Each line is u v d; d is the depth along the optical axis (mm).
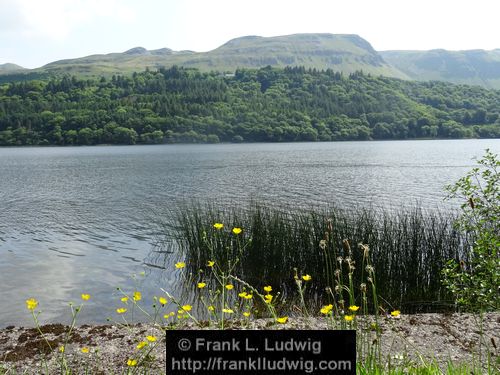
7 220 23141
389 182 38188
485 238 7859
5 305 10664
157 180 42469
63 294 11547
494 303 7523
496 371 4473
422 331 7020
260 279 11633
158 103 165375
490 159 8828
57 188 37375
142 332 7426
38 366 6301
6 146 144000
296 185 36406
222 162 65312
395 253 10695
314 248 11430
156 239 18109
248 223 15070
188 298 10734
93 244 17594
